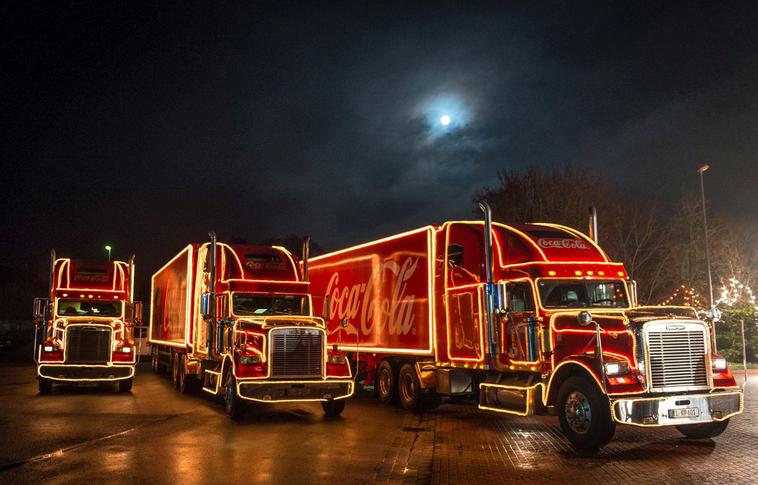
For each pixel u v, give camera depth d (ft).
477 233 43.73
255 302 49.85
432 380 47.52
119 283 67.46
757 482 25.62
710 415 31.83
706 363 32.76
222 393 47.60
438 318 47.34
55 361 60.13
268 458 31.01
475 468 29.17
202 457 31.09
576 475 27.50
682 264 116.67
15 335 193.36
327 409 47.06
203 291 56.54
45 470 28.02
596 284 38.73
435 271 47.96
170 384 71.31
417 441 36.22
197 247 60.08
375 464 29.96
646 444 34.17
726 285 106.93
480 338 42.11
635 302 39.40
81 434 37.55
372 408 51.60
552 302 37.73
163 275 77.92
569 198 102.27
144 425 41.29
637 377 31.91
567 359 33.53
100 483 25.75
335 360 45.47
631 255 112.06
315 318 48.52
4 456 31.01
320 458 31.19
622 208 111.86
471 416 46.88
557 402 34.37
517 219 104.01
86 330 61.52
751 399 52.54
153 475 27.20
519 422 43.65
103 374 61.36
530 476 27.45
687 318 33.40
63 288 65.00
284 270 52.08
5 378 83.51
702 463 29.30
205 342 54.54
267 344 43.37
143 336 122.72
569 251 39.45
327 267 65.51
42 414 46.32
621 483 25.90
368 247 57.62
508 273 40.40
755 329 94.38
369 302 56.54
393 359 53.16
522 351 38.09
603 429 31.37
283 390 43.19
